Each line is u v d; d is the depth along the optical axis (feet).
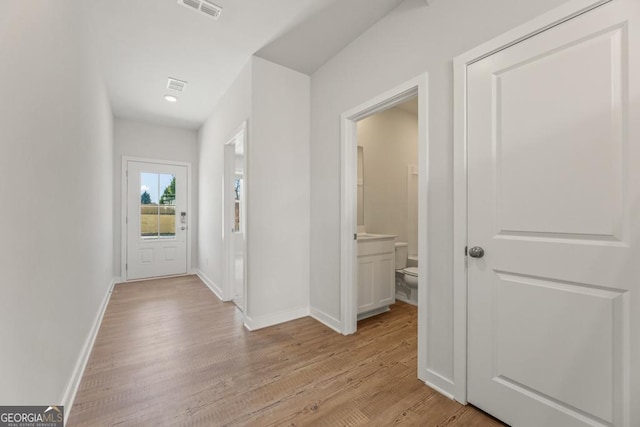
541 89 4.01
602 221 3.51
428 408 4.88
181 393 5.26
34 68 3.66
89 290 7.12
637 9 3.23
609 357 3.45
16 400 3.13
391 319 9.16
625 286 3.33
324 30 7.27
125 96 11.43
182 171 15.71
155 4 6.40
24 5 3.37
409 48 6.05
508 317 4.40
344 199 7.97
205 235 14.32
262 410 4.82
